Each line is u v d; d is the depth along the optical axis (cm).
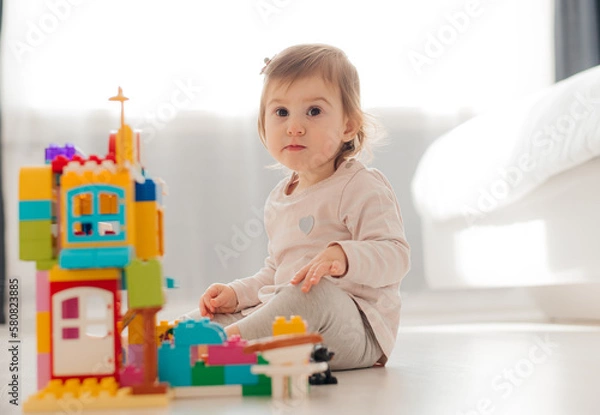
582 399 90
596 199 193
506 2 313
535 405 86
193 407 86
